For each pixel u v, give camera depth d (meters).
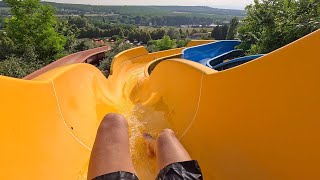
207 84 4.66
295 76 2.83
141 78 14.07
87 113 5.38
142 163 4.09
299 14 14.84
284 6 16.77
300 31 13.89
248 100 3.48
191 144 4.36
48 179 2.98
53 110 3.96
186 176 1.98
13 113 2.94
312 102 2.61
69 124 4.24
